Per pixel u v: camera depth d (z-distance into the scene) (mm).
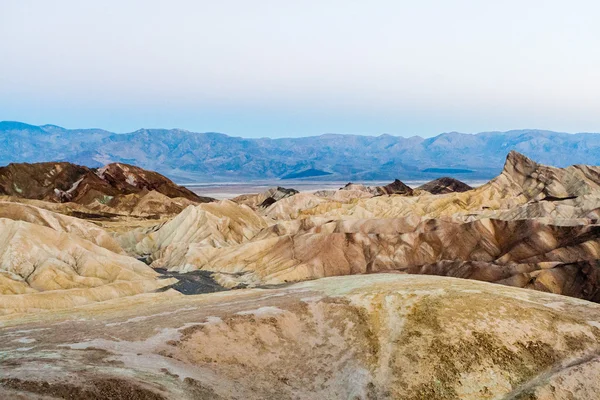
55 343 35250
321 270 95438
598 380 33188
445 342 38125
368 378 35656
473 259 93438
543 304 44469
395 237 100750
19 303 70062
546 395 32125
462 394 33906
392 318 42500
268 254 104625
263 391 33469
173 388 28688
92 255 90688
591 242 85500
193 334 38188
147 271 97500
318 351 39531
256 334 39938
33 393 23375
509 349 37188
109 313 48625
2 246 86812
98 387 25531
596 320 40938
